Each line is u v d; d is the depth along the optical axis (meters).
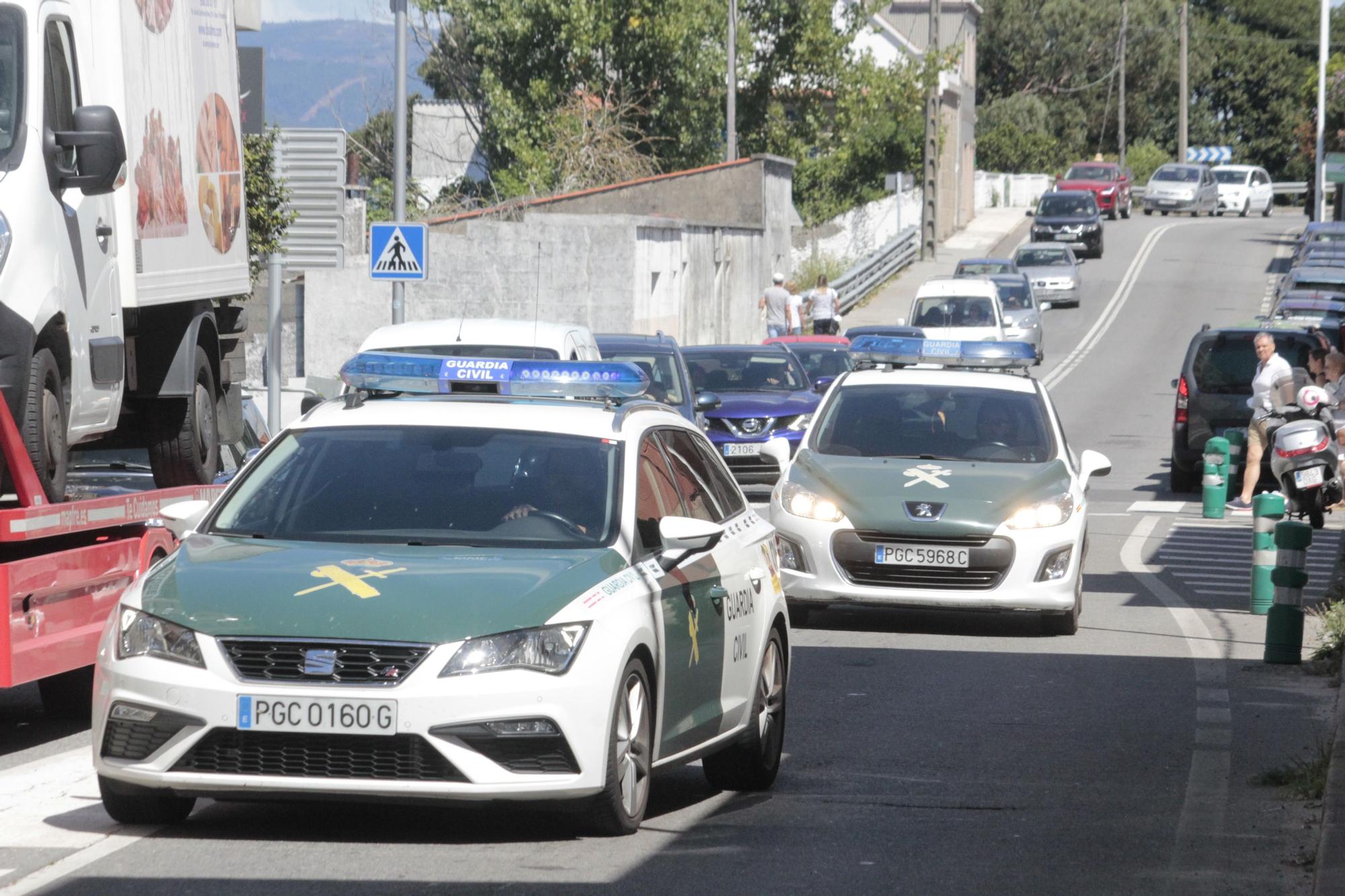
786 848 19.94
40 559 23.59
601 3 148.38
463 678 18.11
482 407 22.61
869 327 94.38
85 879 17.77
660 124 155.38
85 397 26.22
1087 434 92.56
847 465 39.53
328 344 95.38
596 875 18.30
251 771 18.25
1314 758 25.56
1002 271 131.62
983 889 18.42
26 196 23.89
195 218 31.94
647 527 21.31
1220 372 70.12
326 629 18.27
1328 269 105.25
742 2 169.38
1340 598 42.84
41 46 24.61
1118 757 25.88
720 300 130.75
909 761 25.45
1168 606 43.50
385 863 18.55
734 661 22.64
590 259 103.50
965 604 37.19
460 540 20.69
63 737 26.67
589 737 18.59
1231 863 19.81
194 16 32.22
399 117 71.44
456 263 97.94
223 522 21.38
